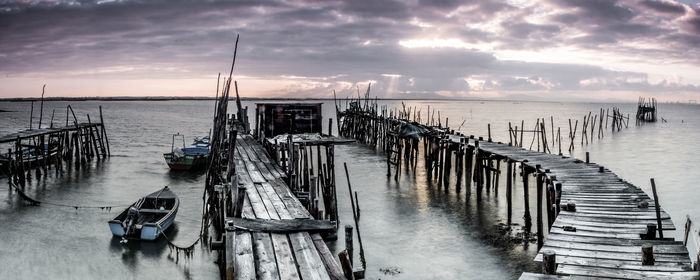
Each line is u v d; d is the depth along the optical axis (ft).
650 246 33.24
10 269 55.42
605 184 61.46
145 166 128.98
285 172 74.02
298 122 128.26
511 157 77.87
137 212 67.77
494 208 81.46
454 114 517.14
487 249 61.36
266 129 126.82
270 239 39.73
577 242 39.11
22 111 511.81
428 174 106.52
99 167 126.72
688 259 34.30
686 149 173.47
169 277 54.39
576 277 29.55
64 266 56.80
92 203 87.30
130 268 56.65
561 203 51.75
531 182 105.09
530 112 591.78
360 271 33.06
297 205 51.85
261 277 31.94
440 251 60.64
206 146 148.56
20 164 105.40
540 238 61.67
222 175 72.23
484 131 265.75
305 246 38.04
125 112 505.66
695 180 110.63
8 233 68.23
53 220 75.25
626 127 290.15
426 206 82.84
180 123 319.88
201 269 56.54
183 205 86.17
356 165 130.41
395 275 53.57
